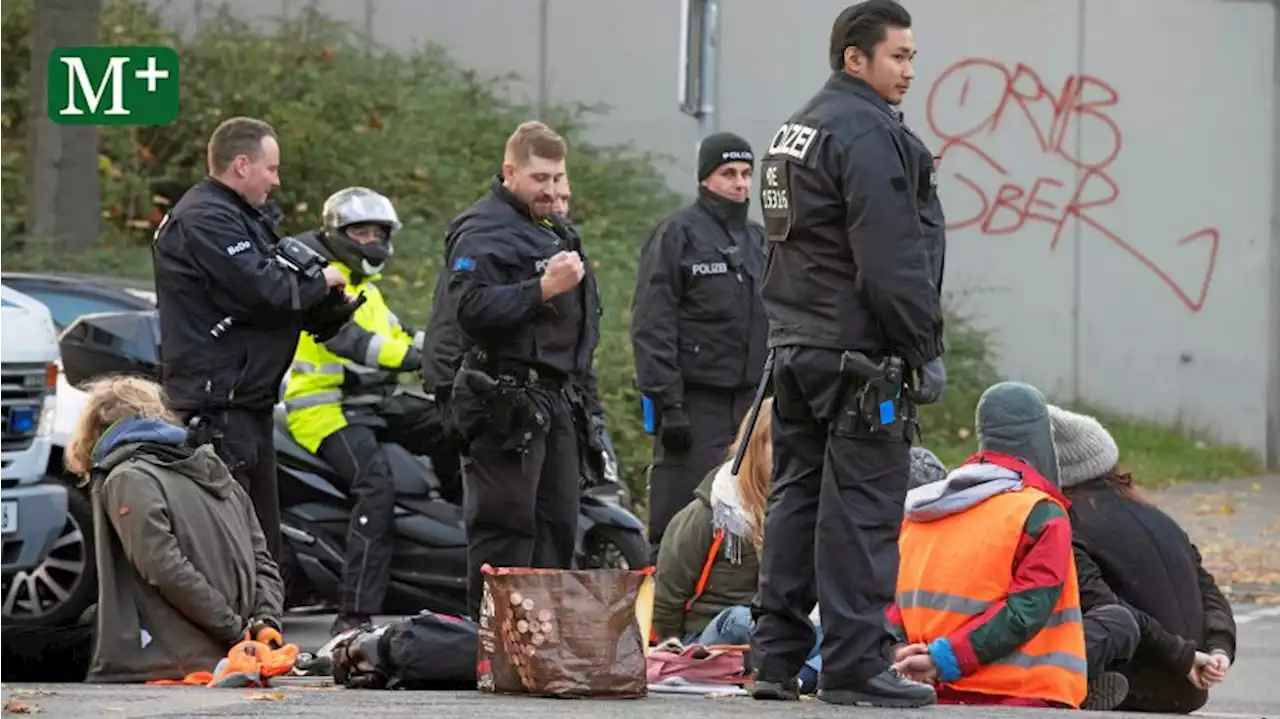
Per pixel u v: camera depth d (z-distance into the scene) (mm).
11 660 28391
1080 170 61156
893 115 18203
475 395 23391
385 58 66188
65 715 17891
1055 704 19438
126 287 35344
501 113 65625
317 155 59906
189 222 24281
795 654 19094
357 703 18875
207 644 23078
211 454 23594
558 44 66000
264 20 67000
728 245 29375
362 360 29625
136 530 22734
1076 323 61250
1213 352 60406
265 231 24922
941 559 19703
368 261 29891
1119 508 21297
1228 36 59938
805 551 18891
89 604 29578
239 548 23516
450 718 17266
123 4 64500
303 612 33875
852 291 18094
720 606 22781
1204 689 21562
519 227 23609
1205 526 48656
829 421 18266
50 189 51594
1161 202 60594
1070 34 61094
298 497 30391
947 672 19375
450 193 60688
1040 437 20125
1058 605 19656
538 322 23594
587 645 19359
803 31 63438
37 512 27219
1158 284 60719
